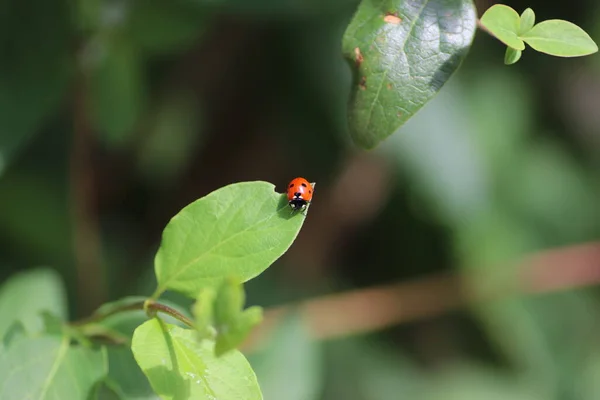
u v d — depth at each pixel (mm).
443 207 869
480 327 958
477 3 779
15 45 698
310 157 910
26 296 670
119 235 888
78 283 769
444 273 945
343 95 842
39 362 601
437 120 850
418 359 942
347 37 585
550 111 956
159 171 909
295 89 877
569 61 928
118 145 834
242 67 885
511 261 926
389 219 947
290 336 703
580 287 983
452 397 917
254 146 920
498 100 894
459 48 582
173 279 584
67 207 769
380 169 905
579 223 956
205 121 907
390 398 884
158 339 572
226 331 538
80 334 611
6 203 762
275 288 849
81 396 601
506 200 927
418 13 583
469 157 861
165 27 748
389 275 968
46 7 703
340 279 961
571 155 973
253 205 584
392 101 582
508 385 945
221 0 737
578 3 840
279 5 740
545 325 959
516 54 583
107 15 736
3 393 594
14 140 688
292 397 694
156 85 864
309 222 939
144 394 608
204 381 567
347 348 896
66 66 705
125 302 608
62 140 768
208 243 584
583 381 951
